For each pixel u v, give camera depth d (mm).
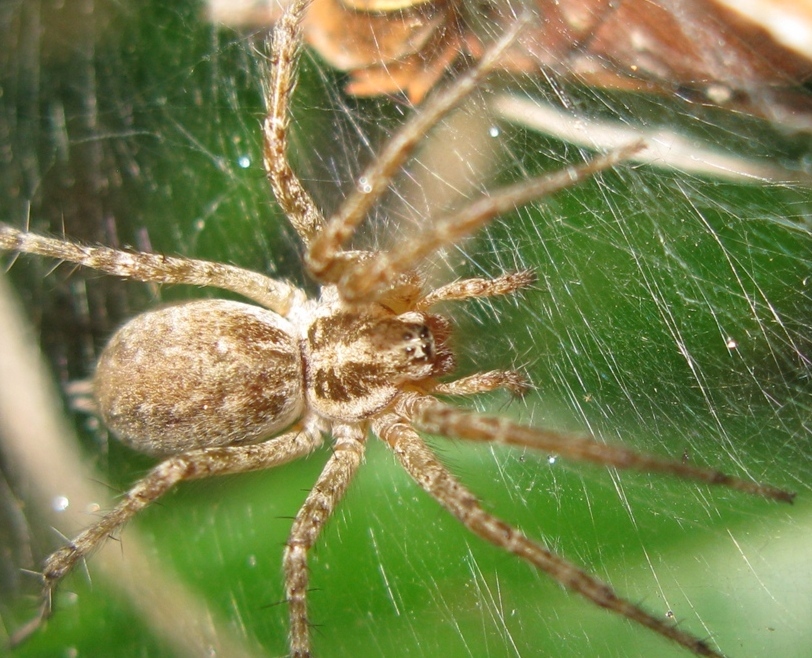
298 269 48
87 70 51
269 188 47
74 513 45
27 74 51
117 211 49
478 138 46
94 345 48
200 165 49
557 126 45
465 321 46
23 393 46
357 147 48
